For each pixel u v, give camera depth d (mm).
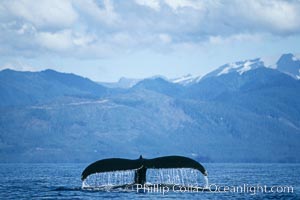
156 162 145250
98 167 145125
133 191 161250
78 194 159250
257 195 164500
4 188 195250
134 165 144750
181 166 144375
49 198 152125
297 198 159250
